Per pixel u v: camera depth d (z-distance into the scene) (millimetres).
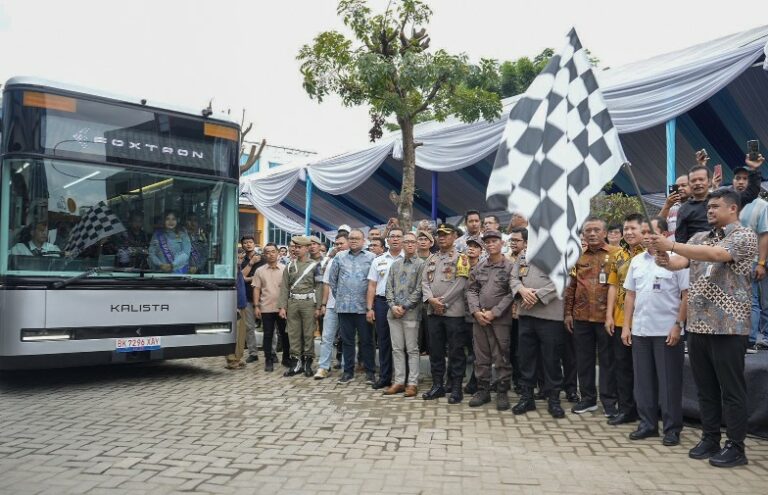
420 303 6625
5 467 4027
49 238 6363
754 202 5188
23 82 6348
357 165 12484
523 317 5777
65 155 6484
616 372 5473
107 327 6590
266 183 15617
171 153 7168
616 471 4016
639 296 4910
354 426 5184
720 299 4094
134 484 3707
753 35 7715
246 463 4137
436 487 3684
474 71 8898
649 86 7770
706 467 4109
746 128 9133
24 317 6152
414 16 8984
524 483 3764
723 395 4191
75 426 5121
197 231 7348
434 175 11664
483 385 6129
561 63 4133
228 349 7559
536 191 3967
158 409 5789
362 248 7395
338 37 9164
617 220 12484
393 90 9289
